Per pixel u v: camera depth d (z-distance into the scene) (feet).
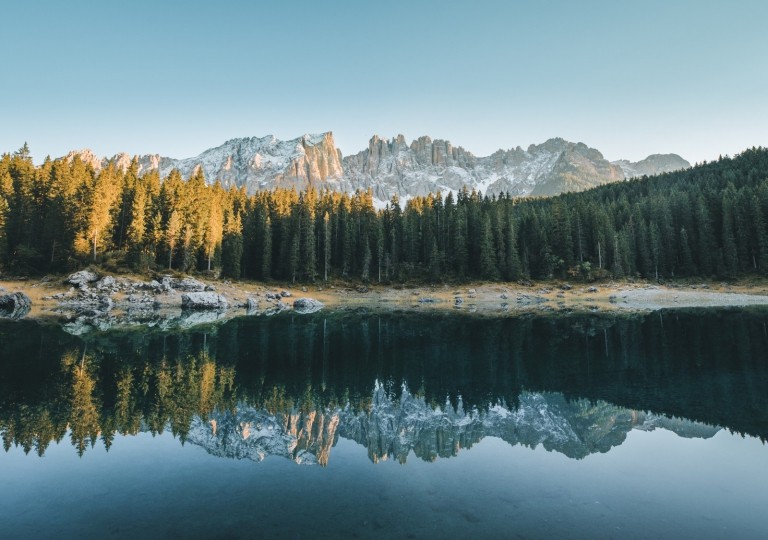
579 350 106.22
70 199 234.38
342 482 35.65
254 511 30.07
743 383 71.41
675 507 31.37
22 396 61.46
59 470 37.55
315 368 89.30
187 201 278.87
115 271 232.73
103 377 73.92
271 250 332.80
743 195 322.34
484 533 27.37
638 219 349.20
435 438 48.16
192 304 222.69
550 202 538.47
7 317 160.25
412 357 101.50
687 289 292.81
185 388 68.80
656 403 61.11
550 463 40.32
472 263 348.79
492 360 97.19
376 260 348.79
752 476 36.99
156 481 35.50
